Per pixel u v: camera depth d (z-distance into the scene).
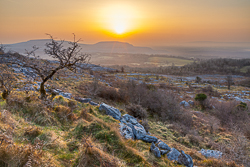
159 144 6.46
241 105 21.59
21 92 7.11
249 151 9.16
